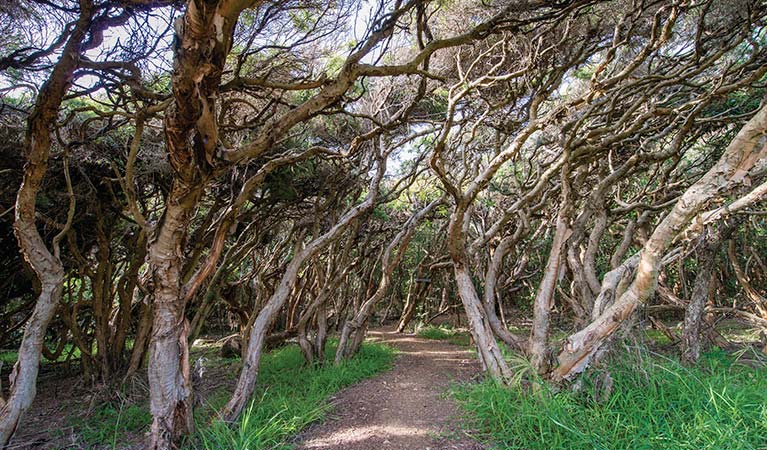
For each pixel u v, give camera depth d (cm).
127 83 377
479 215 952
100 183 591
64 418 490
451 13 509
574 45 517
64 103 515
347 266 782
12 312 756
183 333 362
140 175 578
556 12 382
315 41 460
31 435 437
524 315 1237
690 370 404
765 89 537
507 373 436
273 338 842
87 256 712
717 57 448
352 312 916
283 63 455
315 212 710
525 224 646
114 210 626
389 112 665
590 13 488
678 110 486
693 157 935
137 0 334
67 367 744
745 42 581
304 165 668
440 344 898
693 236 387
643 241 779
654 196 686
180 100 253
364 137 487
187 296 365
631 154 702
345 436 356
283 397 450
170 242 332
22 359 351
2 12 341
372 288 1012
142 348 603
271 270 888
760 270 1048
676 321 1069
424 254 1235
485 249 937
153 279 341
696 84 503
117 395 527
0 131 471
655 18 403
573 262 624
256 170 624
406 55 593
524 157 845
